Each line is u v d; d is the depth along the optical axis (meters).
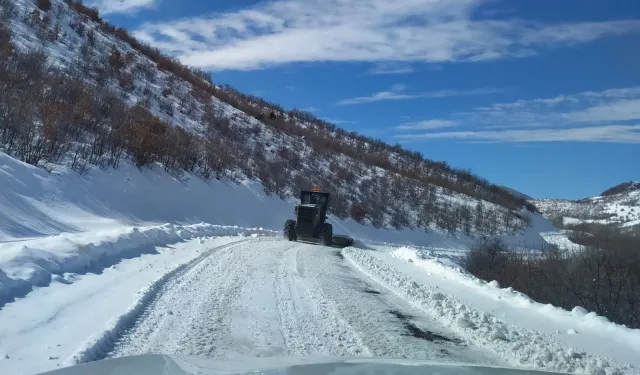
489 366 4.77
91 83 28.44
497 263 19.84
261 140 42.19
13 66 22.75
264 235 23.89
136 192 20.58
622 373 6.07
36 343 5.43
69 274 8.48
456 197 53.78
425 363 4.61
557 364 6.18
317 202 24.44
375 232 37.56
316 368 4.04
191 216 23.02
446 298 9.97
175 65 48.03
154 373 3.52
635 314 11.34
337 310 8.58
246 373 3.73
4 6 31.53
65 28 36.12
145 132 24.02
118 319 6.50
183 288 9.05
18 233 11.63
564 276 13.98
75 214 15.54
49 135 18.22
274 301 8.80
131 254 11.51
